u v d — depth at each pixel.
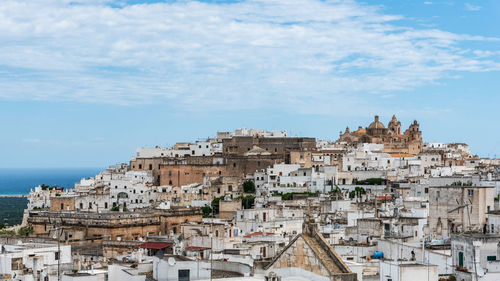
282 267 68.56
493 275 84.12
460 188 136.88
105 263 124.00
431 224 140.50
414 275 82.38
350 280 62.44
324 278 63.84
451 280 88.88
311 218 74.94
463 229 133.75
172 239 173.00
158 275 87.25
